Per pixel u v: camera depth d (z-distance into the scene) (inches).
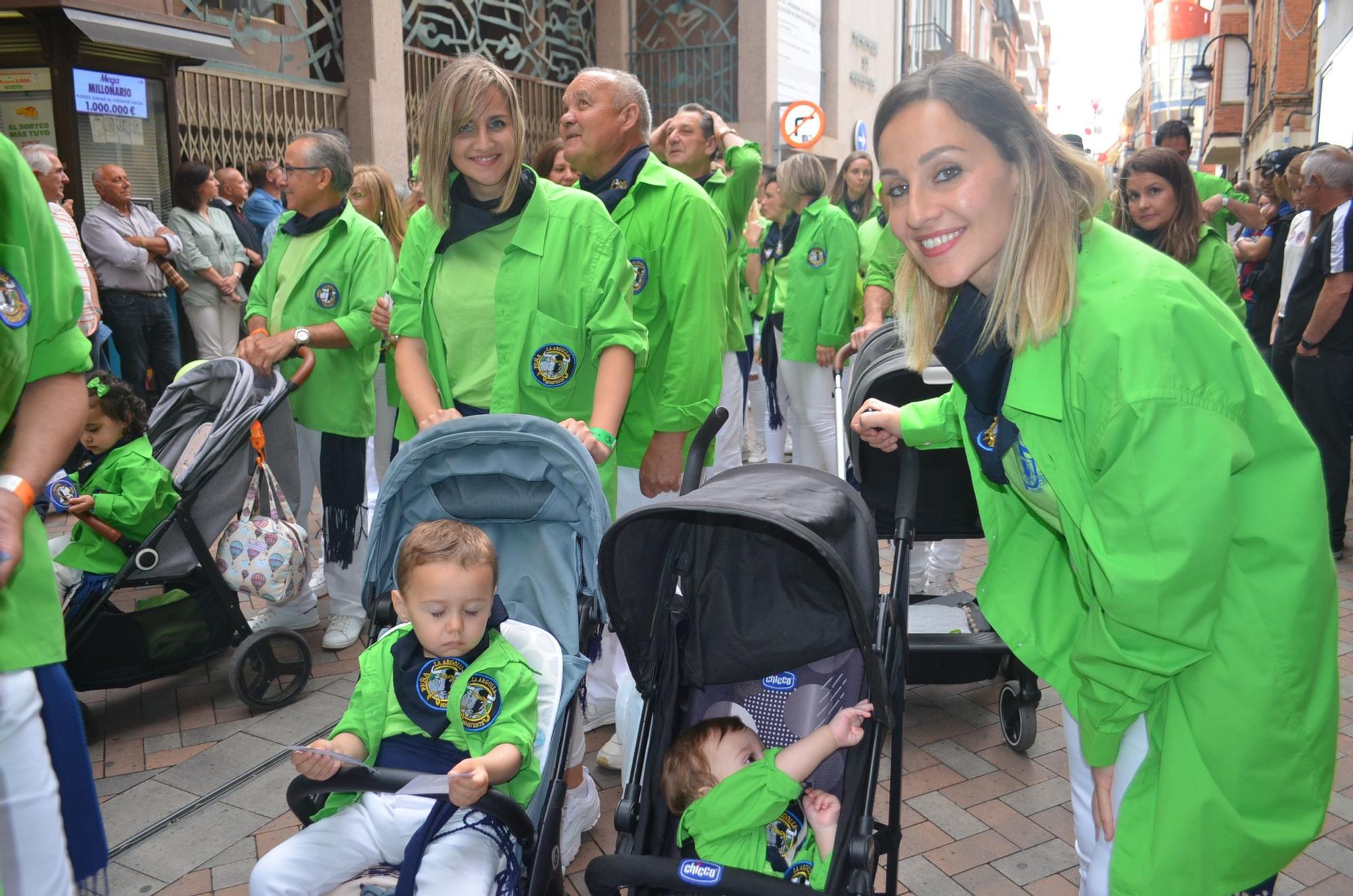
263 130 406.3
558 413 131.0
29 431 72.6
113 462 152.6
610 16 606.5
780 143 612.7
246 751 150.7
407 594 94.1
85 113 299.0
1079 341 68.9
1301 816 74.7
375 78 439.8
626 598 89.6
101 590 151.3
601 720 155.3
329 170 185.2
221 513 160.4
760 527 82.2
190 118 373.7
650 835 89.8
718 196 217.6
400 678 96.2
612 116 147.9
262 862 88.0
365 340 179.9
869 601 86.5
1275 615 71.2
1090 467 70.7
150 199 322.7
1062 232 70.6
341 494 184.4
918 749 150.5
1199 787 72.9
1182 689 73.7
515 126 121.7
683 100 624.1
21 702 68.4
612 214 147.5
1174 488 64.9
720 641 93.0
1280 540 70.9
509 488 110.9
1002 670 155.4
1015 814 133.4
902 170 73.0
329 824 91.0
